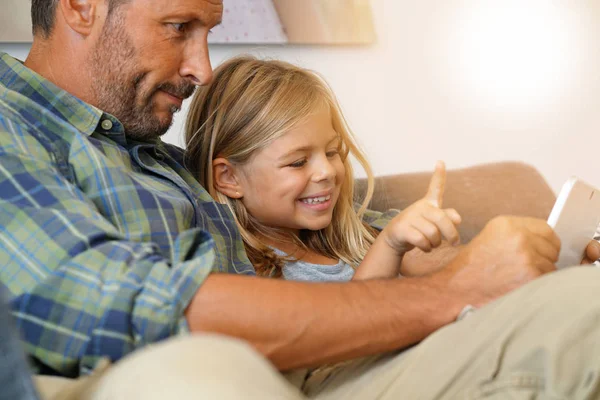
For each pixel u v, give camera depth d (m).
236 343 0.57
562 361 0.69
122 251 0.82
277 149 1.30
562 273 0.76
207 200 1.24
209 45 2.01
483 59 2.23
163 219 1.00
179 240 0.90
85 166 0.98
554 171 2.30
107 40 1.09
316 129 1.32
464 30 2.21
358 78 2.15
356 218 1.47
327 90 1.43
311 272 1.33
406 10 2.16
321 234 1.43
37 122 1.01
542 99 2.27
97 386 0.58
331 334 0.82
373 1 2.13
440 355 0.76
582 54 2.28
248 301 0.80
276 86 1.34
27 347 0.78
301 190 1.32
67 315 0.78
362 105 2.16
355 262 1.42
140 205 0.98
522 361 0.71
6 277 0.81
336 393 0.84
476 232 1.93
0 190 0.87
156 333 0.78
